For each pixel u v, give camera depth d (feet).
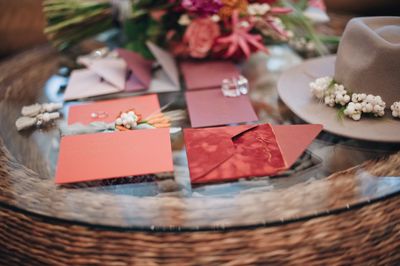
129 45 3.37
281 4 3.33
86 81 3.16
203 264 2.22
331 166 2.32
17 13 4.51
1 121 2.83
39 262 2.42
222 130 2.48
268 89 3.01
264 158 2.31
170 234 2.11
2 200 2.23
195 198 2.18
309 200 2.14
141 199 2.19
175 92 2.99
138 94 2.99
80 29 3.52
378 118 2.50
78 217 2.12
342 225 2.20
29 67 3.46
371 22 2.65
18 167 2.44
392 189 2.17
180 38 3.33
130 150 2.39
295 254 2.24
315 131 2.43
